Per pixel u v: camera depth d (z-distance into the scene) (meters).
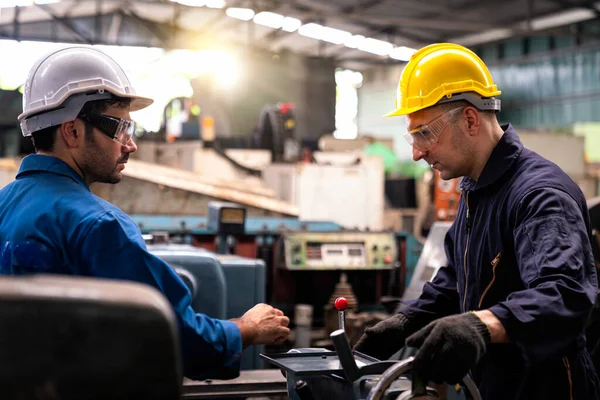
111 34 13.56
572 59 13.31
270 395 2.05
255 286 2.75
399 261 4.57
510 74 14.61
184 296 1.40
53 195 1.40
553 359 1.46
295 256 4.21
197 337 1.39
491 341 1.24
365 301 4.49
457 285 1.79
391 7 13.45
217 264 2.41
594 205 2.95
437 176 5.97
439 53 1.66
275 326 1.53
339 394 1.37
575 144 7.13
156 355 0.69
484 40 15.01
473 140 1.63
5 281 0.65
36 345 0.64
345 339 1.24
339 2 13.49
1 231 1.41
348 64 17.39
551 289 1.30
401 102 1.67
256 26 14.73
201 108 12.89
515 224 1.51
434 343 1.18
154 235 3.10
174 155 6.39
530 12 12.37
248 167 6.30
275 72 14.08
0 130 5.72
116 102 1.49
